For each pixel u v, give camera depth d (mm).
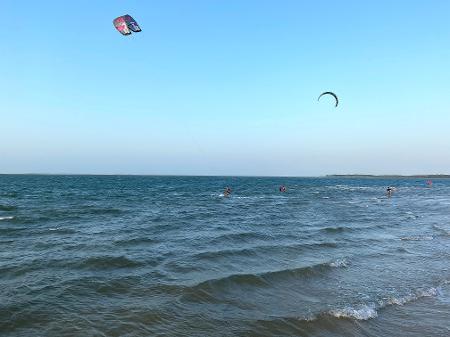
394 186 120938
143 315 9250
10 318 8852
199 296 10789
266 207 40312
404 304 11000
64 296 10445
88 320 8891
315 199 54875
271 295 11273
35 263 13992
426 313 10383
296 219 29531
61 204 40562
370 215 34219
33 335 8094
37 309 9438
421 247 19375
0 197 49906
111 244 17906
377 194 72312
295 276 13203
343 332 9031
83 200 47000
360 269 14609
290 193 71062
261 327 9008
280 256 16109
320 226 25688
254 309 10125
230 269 13680
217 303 10414
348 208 40906
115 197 53875
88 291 10922
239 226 24797
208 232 21938
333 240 20344
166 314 9406
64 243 18078
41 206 37719
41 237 19750
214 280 12023
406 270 14758
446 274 14352
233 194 66000
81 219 27812
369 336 8914
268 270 13648
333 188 98812
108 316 9148
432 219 32531
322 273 13766
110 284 11562
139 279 12148
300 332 8906
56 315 9125
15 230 21969
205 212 34250
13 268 13242
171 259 14953
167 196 58281
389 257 16875
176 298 10492
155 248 17125
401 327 9461
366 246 19156
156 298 10461
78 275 12500
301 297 11242
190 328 8758
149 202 45875
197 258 15195
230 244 18375
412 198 61594
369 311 10250
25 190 67938
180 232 21875
